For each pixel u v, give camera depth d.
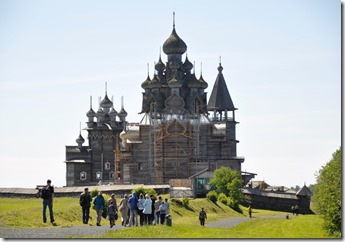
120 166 198.88
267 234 73.38
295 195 180.88
